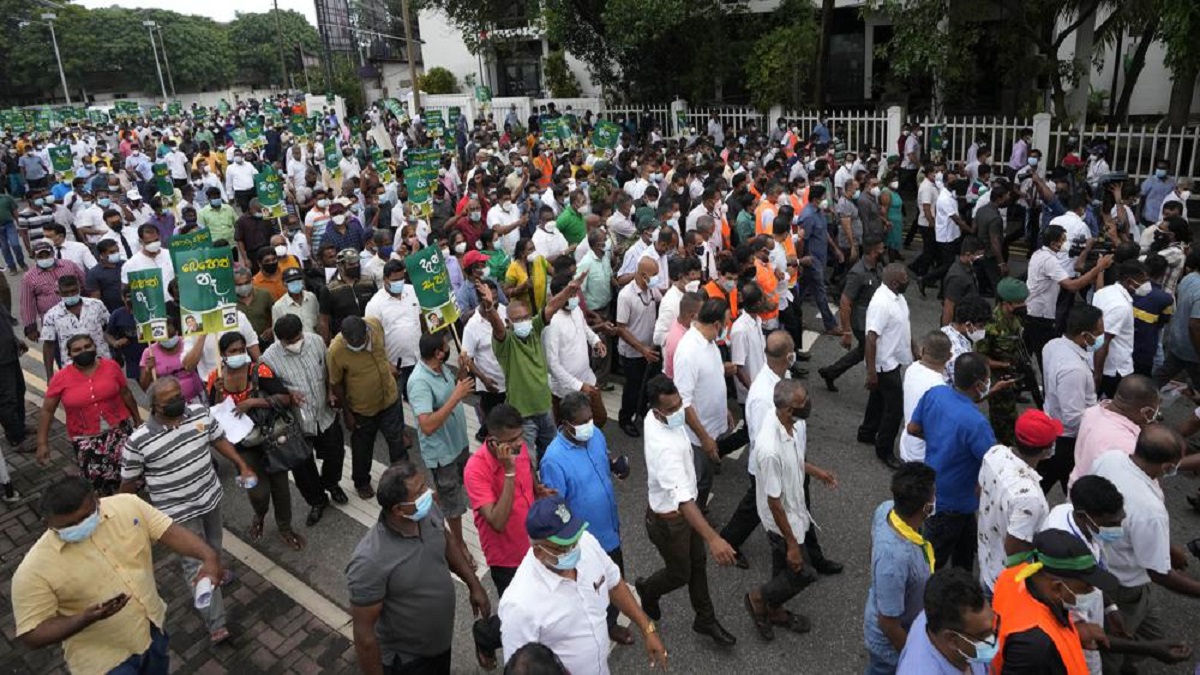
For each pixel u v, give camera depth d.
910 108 25.62
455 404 5.79
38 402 10.12
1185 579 4.25
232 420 6.12
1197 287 6.99
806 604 5.58
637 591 5.47
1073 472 5.01
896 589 3.84
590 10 25.34
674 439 4.82
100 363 6.68
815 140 17.88
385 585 3.94
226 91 92.00
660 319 7.50
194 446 5.34
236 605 5.96
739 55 24.19
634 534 6.55
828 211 12.66
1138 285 7.08
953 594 3.02
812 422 8.37
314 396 6.65
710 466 6.03
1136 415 4.73
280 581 6.21
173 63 83.25
